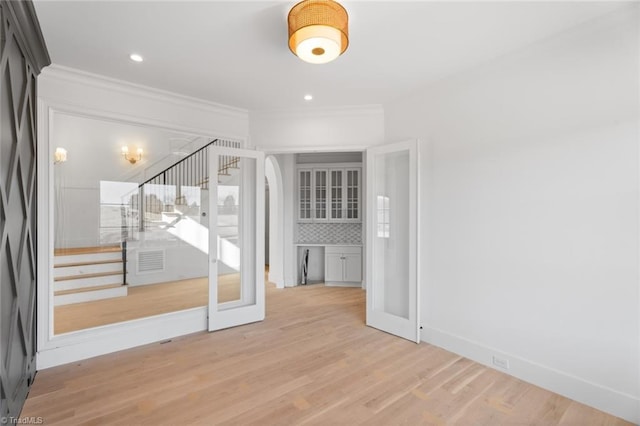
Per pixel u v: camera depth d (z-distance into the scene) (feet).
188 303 12.44
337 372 8.79
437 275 10.53
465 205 9.72
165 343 10.82
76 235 10.72
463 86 9.78
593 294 7.18
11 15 5.95
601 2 6.47
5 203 5.85
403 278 11.66
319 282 20.16
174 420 6.74
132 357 9.77
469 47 8.29
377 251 12.42
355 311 14.32
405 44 8.13
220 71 9.68
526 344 8.32
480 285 9.33
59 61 9.02
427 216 10.86
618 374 6.84
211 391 7.85
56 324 10.20
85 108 9.89
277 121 13.42
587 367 7.27
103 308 11.23
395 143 11.50
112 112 10.39
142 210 12.17
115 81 10.22
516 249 8.51
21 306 7.16
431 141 10.77
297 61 9.03
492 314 9.05
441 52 8.55
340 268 19.10
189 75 9.95
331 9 6.13
